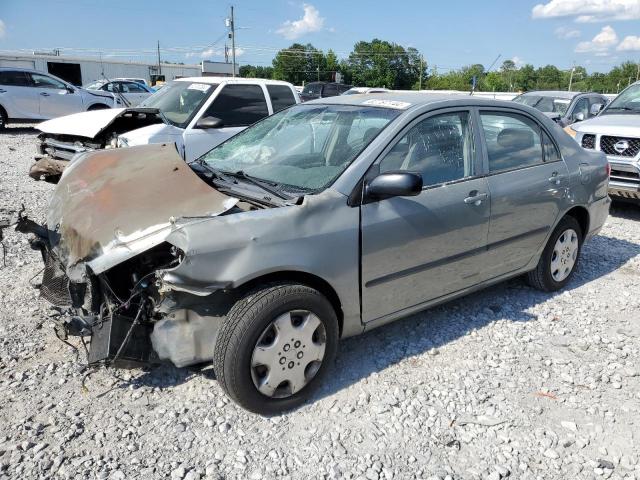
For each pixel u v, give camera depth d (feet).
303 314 10.02
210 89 26.50
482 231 12.82
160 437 9.47
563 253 15.83
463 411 10.45
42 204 25.17
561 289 16.34
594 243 21.29
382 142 11.28
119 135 24.03
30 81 55.72
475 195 12.52
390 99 13.10
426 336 13.25
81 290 10.48
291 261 9.65
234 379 9.44
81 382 10.94
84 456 8.95
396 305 11.71
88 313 10.21
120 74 145.59
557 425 10.14
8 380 10.92
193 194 10.16
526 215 13.91
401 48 317.22
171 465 8.84
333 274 10.27
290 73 320.91
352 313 10.92
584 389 11.28
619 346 13.05
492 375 11.68
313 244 9.95
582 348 12.90
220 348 9.41
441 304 13.52
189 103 26.58
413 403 10.62
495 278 13.91
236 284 9.14
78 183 12.02
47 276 11.68
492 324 13.94
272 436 9.60
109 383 10.96
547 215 14.57
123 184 11.05
